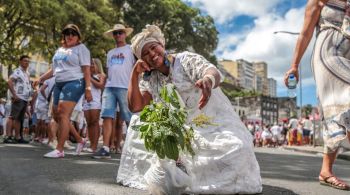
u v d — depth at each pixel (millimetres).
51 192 2898
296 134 23250
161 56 2959
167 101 2555
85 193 2896
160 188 2551
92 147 6949
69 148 8109
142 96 3164
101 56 24938
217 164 2748
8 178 3441
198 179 2762
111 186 3189
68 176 3682
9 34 21578
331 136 3439
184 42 35625
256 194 2863
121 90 6016
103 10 25047
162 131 2457
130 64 6086
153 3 33500
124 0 32688
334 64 3461
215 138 2793
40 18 21359
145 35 2957
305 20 3646
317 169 5574
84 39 23812
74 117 8594
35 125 10789
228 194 2754
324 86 3502
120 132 7246
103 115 5918
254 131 34719
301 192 3266
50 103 8750
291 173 4875
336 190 3414
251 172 2824
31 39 23203
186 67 2910
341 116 3367
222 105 2975
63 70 5543
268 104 121438
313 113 21844
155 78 3088
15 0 19469
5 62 21938
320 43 3594
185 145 2660
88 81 5590
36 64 49156
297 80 3621
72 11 21969
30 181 3316
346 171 5520
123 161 3271
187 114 2670
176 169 2570
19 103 9461
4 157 5293
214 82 2736
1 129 18562
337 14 3559
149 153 3080
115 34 6230
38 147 7895
